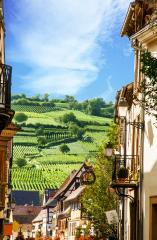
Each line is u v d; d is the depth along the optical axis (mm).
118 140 35344
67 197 95750
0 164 26984
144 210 23188
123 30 26234
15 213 159625
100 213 39219
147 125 23203
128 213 28359
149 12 23141
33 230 145250
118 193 26109
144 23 23922
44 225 132000
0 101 19109
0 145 26828
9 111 19297
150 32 21719
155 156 22156
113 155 28172
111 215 30234
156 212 22281
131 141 27891
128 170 26500
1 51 26062
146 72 14500
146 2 23422
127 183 25188
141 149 23797
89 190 39844
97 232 41125
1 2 23250
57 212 109062
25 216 159000
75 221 84062
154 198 22094
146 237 22828
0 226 34375
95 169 39250
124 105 23719
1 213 33625
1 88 19234
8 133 26531
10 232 39125
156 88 15000
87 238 45750
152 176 22422
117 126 36031
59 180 179375
